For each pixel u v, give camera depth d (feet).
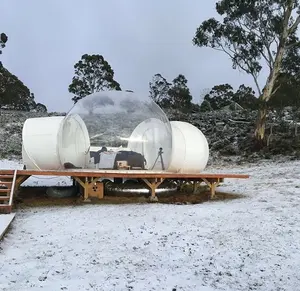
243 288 16.70
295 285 17.13
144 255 20.04
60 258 19.29
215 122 96.99
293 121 85.30
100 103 38.65
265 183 43.78
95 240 22.08
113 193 34.71
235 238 22.88
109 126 37.37
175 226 25.07
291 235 23.53
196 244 21.77
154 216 27.48
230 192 39.11
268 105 73.15
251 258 19.99
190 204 32.65
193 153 37.63
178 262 19.31
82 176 32.09
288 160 64.28
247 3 74.74
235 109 124.16
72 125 36.47
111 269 18.15
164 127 37.52
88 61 149.07
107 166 35.09
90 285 16.38
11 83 173.06
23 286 16.07
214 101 160.25
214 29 79.56
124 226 24.86
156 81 153.58
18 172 31.17
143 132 37.91
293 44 74.43
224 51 80.69
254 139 75.20
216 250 20.97
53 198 33.60
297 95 78.23
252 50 78.54
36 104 190.19
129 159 35.58
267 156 68.64
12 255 19.51
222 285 16.92
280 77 78.18
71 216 27.20
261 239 22.77
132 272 17.89
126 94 39.93
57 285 16.26
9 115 102.63
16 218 26.45
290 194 36.32
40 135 34.91
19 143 78.33
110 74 150.92
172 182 37.42
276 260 19.77
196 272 18.22
